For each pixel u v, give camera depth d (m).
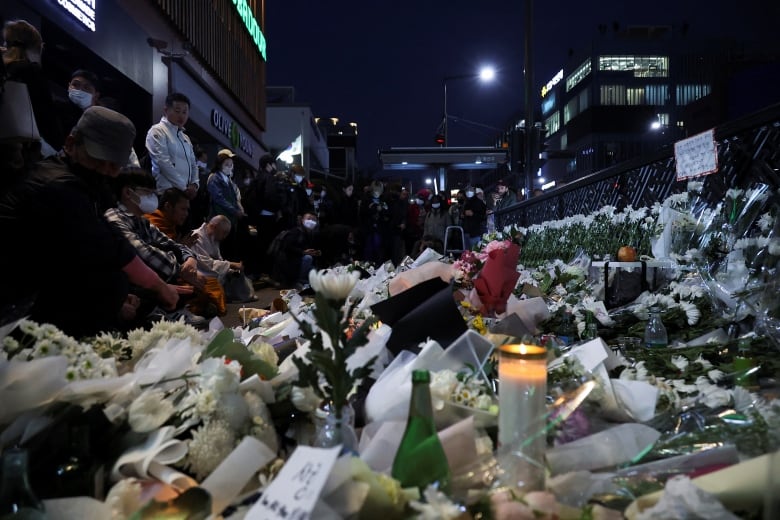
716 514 1.12
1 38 6.43
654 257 4.49
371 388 1.85
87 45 8.89
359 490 1.10
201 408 1.48
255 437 1.53
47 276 3.11
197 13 15.61
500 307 3.07
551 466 1.42
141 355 2.13
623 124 70.00
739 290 3.24
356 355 2.01
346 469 1.12
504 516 1.12
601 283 4.52
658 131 68.00
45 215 3.04
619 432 1.52
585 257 5.65
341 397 1.37
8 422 1.46
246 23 21.50
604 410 1.76
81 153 3.21
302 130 34.03
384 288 3.94
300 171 12.12
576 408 1.65
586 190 7.75
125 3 10.57
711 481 1.25
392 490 1.16
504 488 1.21
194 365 1.74
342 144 59.97
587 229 6.31
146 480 1.41
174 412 1.54
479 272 3.22
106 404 1.55
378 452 1.49
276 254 10.25
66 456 1.39
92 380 1.51
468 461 1.41
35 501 1.19
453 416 1.61
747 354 2.54
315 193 15.26
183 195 6.04
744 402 1.74
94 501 1.24
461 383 1.69
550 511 1.15
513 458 1.25
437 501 1.09
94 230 3.17
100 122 3.17
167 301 3.67
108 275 3.28
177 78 13.48
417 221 16.14
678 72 75.50
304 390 1.63
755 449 1.47
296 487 1.08
